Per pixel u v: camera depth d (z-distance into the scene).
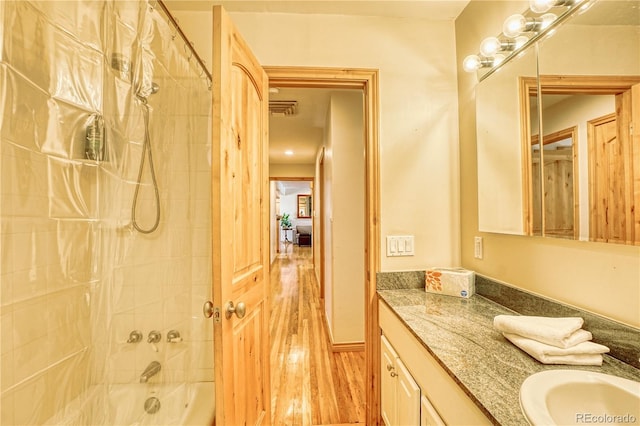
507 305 1.19
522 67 1.13
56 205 1.09
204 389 1.41
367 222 1.55
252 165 1.31
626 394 0.62
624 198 0.75
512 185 1.18
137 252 1.29
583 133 0.87
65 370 1.12
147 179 1.29
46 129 1.04
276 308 3.63
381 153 1.52
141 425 1.18
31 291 1.03
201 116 1.43
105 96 1.17
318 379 2.01
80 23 1.08
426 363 0.90
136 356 1.26
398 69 1.53
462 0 1.43
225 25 0.99
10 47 0.93
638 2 0.73
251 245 1.29
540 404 0.57
